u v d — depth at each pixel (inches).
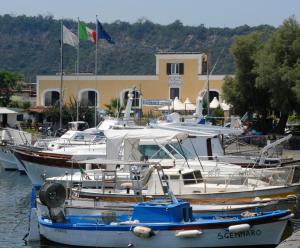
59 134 2330.2
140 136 1168.2
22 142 1881.2
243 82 2561.5
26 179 1761.8
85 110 2989.7
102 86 3324.3
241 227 845.8
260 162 1322.6
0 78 4274.1
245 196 994.7
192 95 3230.8
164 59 3265.3
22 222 1127.0
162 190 987.9
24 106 3833.7
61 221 935.0
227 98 2608.3
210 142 1338.6
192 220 878.4
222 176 1067.9
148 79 3280.0
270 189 1008.2
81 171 1088.8
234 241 854.5
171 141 1190.3
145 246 867.4
